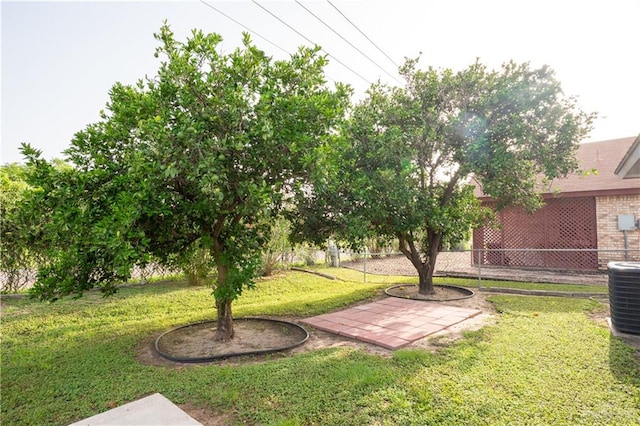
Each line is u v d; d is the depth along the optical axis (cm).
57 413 306
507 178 762
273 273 1234
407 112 770
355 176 665
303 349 483
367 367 389
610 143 1431
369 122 721
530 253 1255
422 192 771
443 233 891
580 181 1207
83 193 407
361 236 642
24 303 764
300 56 486
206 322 620
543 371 370
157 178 383
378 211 695
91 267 406
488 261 1338
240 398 325
